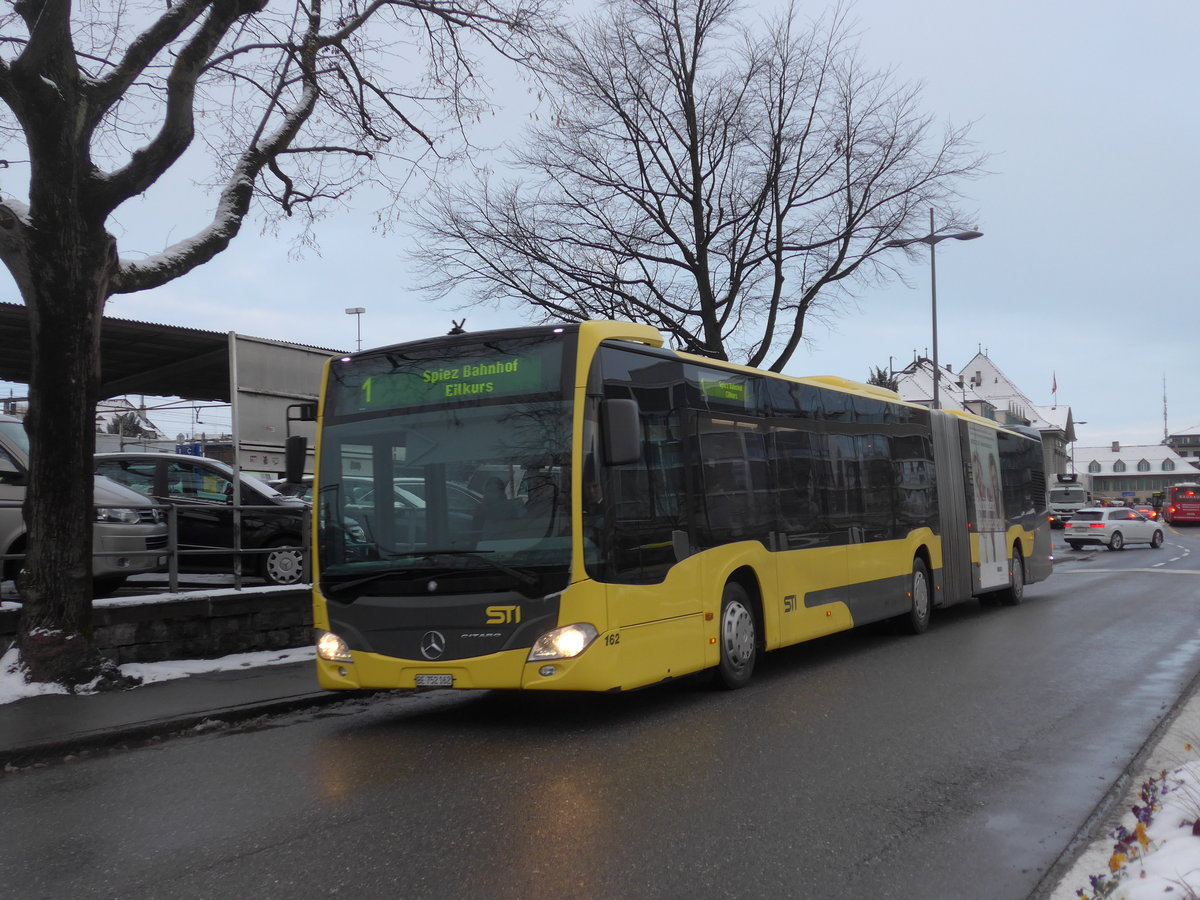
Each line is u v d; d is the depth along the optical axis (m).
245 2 9.81
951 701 8.77
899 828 5.29
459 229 21.92
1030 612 16.67
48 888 4.67
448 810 5.72
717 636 9.21
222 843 5.25
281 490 17.00
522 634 7.61
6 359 13.62
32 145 8.99
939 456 15.32
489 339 8.27
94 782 6.71
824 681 9.95
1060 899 4.27
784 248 21.78
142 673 9.99
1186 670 10.38
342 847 5.11
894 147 21.66
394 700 9.67
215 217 10.73
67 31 9.04
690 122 21.16
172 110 9.58
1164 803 5.06
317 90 11.71
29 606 9.25
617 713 8.56
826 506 11.60
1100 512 44.38
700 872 4.64
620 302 22.09
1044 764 6.60
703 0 20.72
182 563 14.57
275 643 11.77
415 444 8.20
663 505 8.59
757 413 10.40
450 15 12.13
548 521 7.72
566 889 4.45
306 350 13.81
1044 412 123.31
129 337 12.98
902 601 13.42
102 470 14.92
